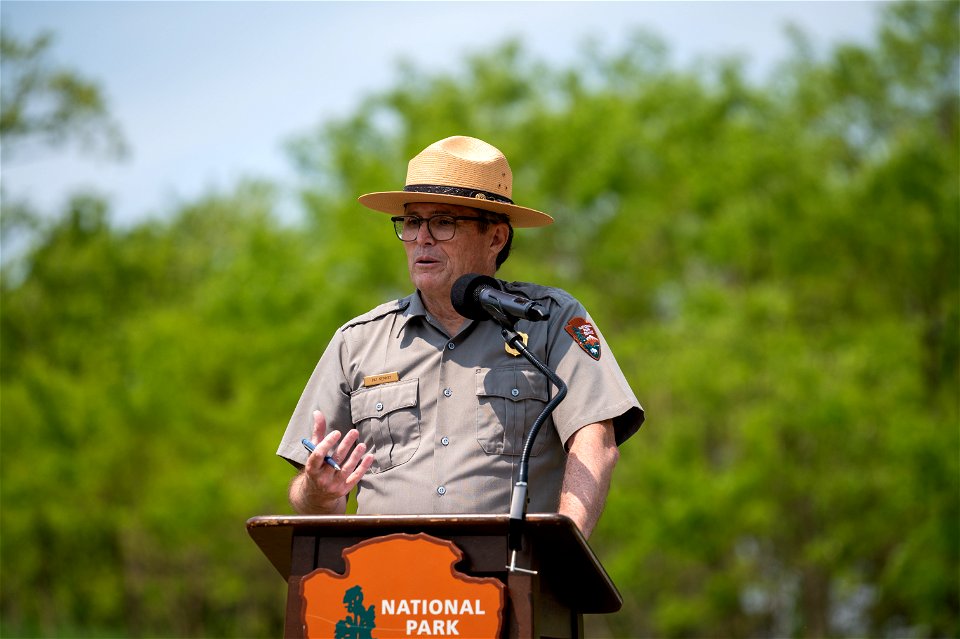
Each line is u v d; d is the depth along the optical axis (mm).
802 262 58250
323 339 62500
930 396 57500
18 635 90625
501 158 11148
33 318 87438
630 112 68375
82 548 92000
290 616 8492
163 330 76812
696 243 61312
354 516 8406
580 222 68812
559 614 9312
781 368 54125
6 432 79500
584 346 10492
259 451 67375
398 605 8250
